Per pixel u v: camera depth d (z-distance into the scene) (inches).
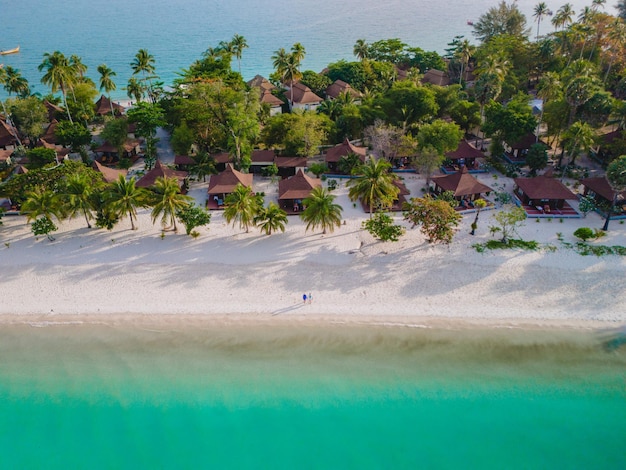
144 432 1466.5
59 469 1378.0
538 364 1652.3
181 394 1571.1
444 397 1549.0
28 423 1499.8
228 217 2202.3
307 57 6939.0
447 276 2030.0
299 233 2349.9
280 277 2041.1
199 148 3417.8
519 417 1487.5
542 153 2920.8
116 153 3358.8
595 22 4279.0
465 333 1774.1
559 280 1985.7
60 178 2385.6
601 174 3016.7
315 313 1868.8
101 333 1801.2
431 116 3533.5
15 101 3698.3
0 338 1784.0
